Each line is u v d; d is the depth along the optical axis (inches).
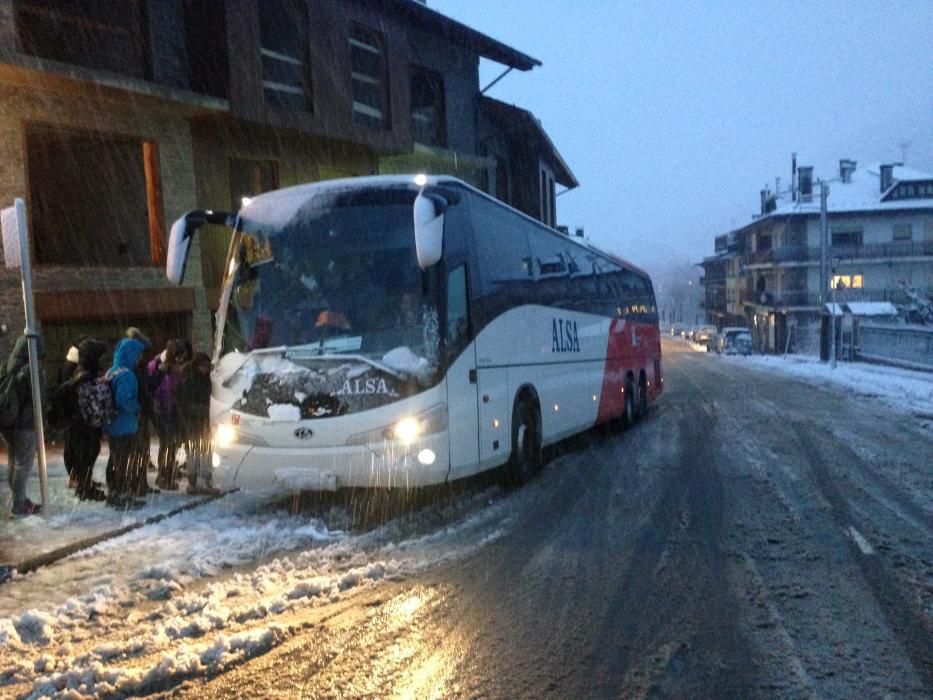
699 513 304.7
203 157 602.9
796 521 291.1
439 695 159.0
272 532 281.4
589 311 495.8
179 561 248.5
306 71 651.5
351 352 287.4
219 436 299.9
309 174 696.4
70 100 507.8
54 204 619.5
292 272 304.3
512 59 962.7
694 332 2753.4
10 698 158.4
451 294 302.0
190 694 158.9
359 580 228.5
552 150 1185.4
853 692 158.6
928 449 453.7
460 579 230.8
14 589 227.3
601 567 240.2
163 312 563.8
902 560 243.6
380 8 734.5
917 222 2203.5
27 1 557.0
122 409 313.9
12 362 299.1
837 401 735.7
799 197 2316.7
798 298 2242.9
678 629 191.8
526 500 334.3
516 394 359.6
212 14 584.7
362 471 281.1
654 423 599.8
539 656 177.2
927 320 1887.3
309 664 173.2
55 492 340.8
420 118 879.1
